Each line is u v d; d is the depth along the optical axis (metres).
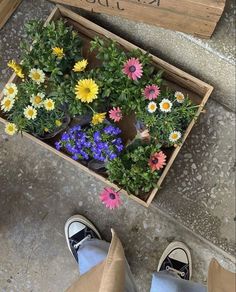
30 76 0.77
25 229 0.93
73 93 0.78
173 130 0.79
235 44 0.78
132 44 0.84
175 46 0.83
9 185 0.92
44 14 0.90
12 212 0.93
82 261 0.87
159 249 0.91
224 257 0.91
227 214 0.90
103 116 0.77
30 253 0.93
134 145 0.81
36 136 0.84
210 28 0.73
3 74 0.91
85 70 0.88
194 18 0.72
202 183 0.90
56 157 0.92
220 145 0.90
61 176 0.92
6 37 0.91
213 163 0.90
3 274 0.93
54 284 0.93
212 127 0.90
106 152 0.78
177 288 0.79
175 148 0.83
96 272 0.74
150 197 0.82
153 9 0.73
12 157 0.92
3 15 0.88
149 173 0.80
